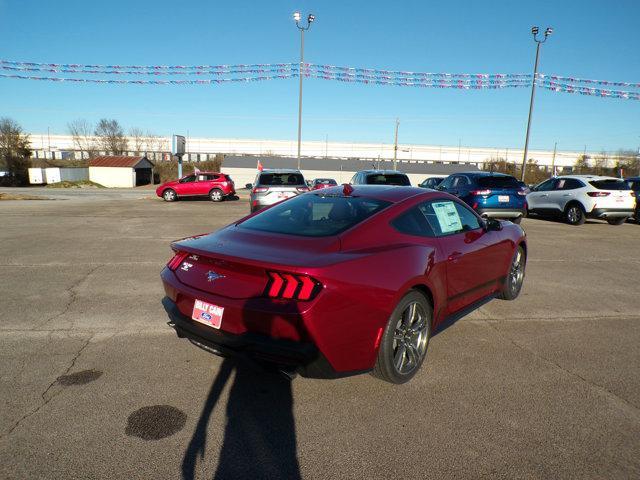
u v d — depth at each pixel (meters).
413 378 3.16
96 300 4.82
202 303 2.74
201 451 2.32
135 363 3.31
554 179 13.94
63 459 2.23
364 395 2.91
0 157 54.16
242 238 3.04
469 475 2.17
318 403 2.81
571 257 7.77
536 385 3.08
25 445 2.33
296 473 2.17
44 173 53.09
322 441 2.42
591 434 2.51
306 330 2.39
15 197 23.11
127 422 2.56
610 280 6.13
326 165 69.19
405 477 2.15
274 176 12.51
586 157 80.50
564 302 5.05
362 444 2.40
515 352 3.63
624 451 2.36
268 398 2.86
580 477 2.16
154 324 4.11
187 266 3.01
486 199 11.19
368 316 2.64
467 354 3.58
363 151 99.56
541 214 14.22
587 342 3.87
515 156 99.75
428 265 3.13
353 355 2.63
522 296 5.28
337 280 2.47
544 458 2.29
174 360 3.37
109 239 8.90
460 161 100.06
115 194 32.00
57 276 5.85
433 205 3.69
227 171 64.94
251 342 2.48
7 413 2.63
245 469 2.19
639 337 4.01
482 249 4.02
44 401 2.77
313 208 3.46
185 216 13.84
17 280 5.64
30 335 3.83
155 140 90.50
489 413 2.72
